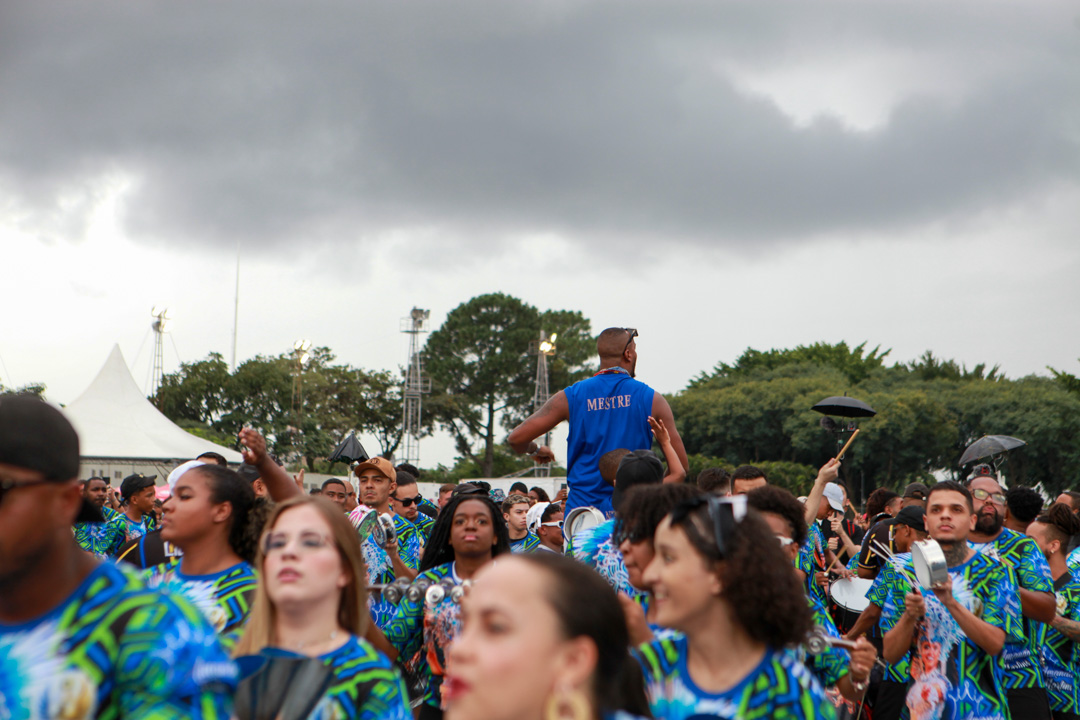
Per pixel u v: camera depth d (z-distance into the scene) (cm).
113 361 2973
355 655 299
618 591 452
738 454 7725
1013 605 514
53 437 213
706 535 274
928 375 8738
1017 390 7375
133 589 218
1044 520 691
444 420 9500
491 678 210
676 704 278
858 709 542
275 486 464
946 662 504
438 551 531
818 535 790
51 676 205
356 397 7631
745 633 276
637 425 618
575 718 208
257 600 320
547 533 730
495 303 9912
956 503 521
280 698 285
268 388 7006
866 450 6994
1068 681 651
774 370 8962
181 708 212
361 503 841
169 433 2892
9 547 207
